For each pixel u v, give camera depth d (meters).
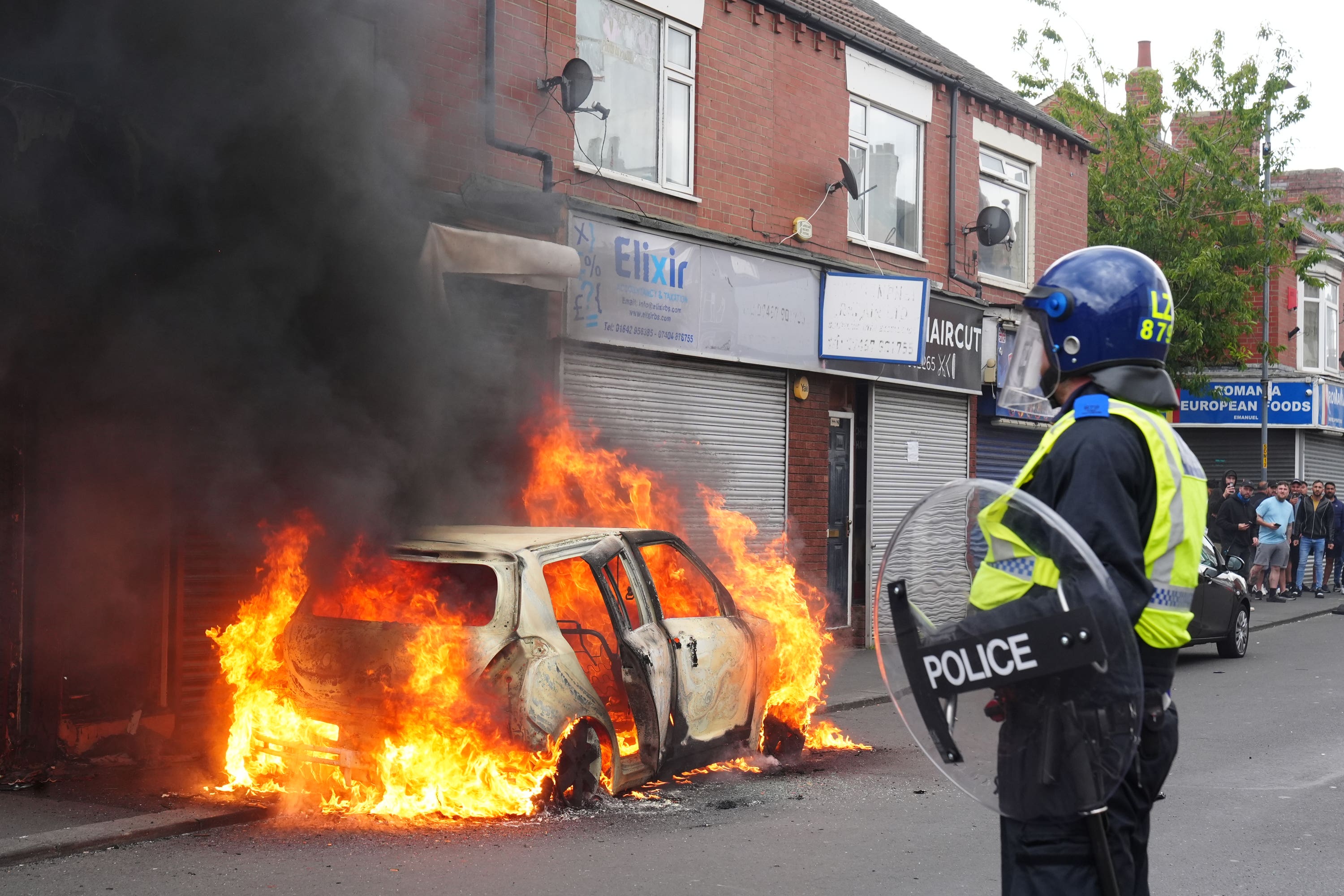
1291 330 28.02
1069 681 2.64
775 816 6.50
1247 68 21.27
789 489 13.62
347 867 5.46
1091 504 2.61
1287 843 6.13
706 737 7.09
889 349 13.57
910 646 2.84
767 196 13.30
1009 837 2.79
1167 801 7.05
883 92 14.88
